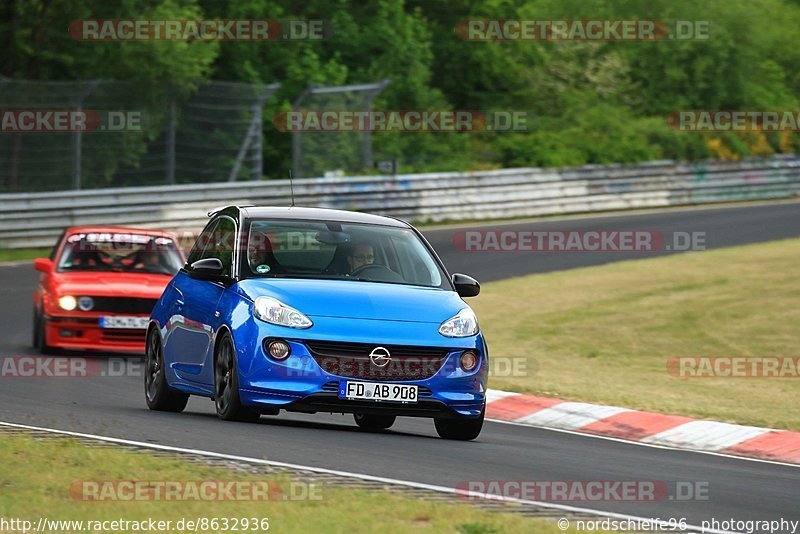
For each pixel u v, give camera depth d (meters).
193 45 122.31
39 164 107.44
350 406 33.38
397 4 158.62
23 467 25.39
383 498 23.92
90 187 112.44
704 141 151.88
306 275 36.06
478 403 34.78
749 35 179.00
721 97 177.25
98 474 25.05
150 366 40.44
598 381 53.72
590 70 169.25
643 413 43.91
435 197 119.12
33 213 94.19
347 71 150.62
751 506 27.17
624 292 81.00
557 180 130.38
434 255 38.41
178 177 119.81
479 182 122.62
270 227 37.31
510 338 66.94
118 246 58.69
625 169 137.75
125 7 122.19
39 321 56.25
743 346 64.31
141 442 29.73
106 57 117.12
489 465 30.23
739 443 39.47
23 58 123.69
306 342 33.41
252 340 33.62
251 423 34.50
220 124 119.88
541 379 53.44
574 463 32.19
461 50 171.12
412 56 157.50
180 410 39.59
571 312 74.56
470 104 171.25
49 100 103.75
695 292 79.94
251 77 139.88
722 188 149.12
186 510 22.33
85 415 35.53
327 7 155.75
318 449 30.28
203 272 36.25
